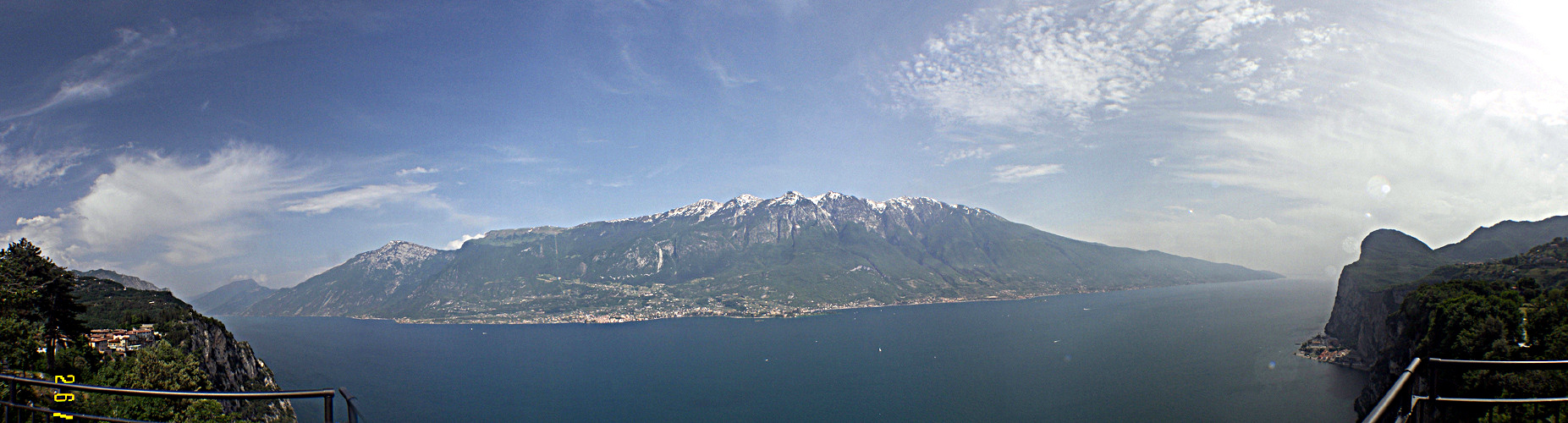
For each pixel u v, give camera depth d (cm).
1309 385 15338
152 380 7369
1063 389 16875
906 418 15150
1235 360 19138
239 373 14975
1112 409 14550
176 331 13338
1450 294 11462
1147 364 19562
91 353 8012
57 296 7525
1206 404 14338
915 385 18700
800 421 15412
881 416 15438
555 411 17550
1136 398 15388
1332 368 17162
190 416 4812
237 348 15912
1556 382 4462
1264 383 15825
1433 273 19425
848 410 16162
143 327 13225
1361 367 16788
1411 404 1236
